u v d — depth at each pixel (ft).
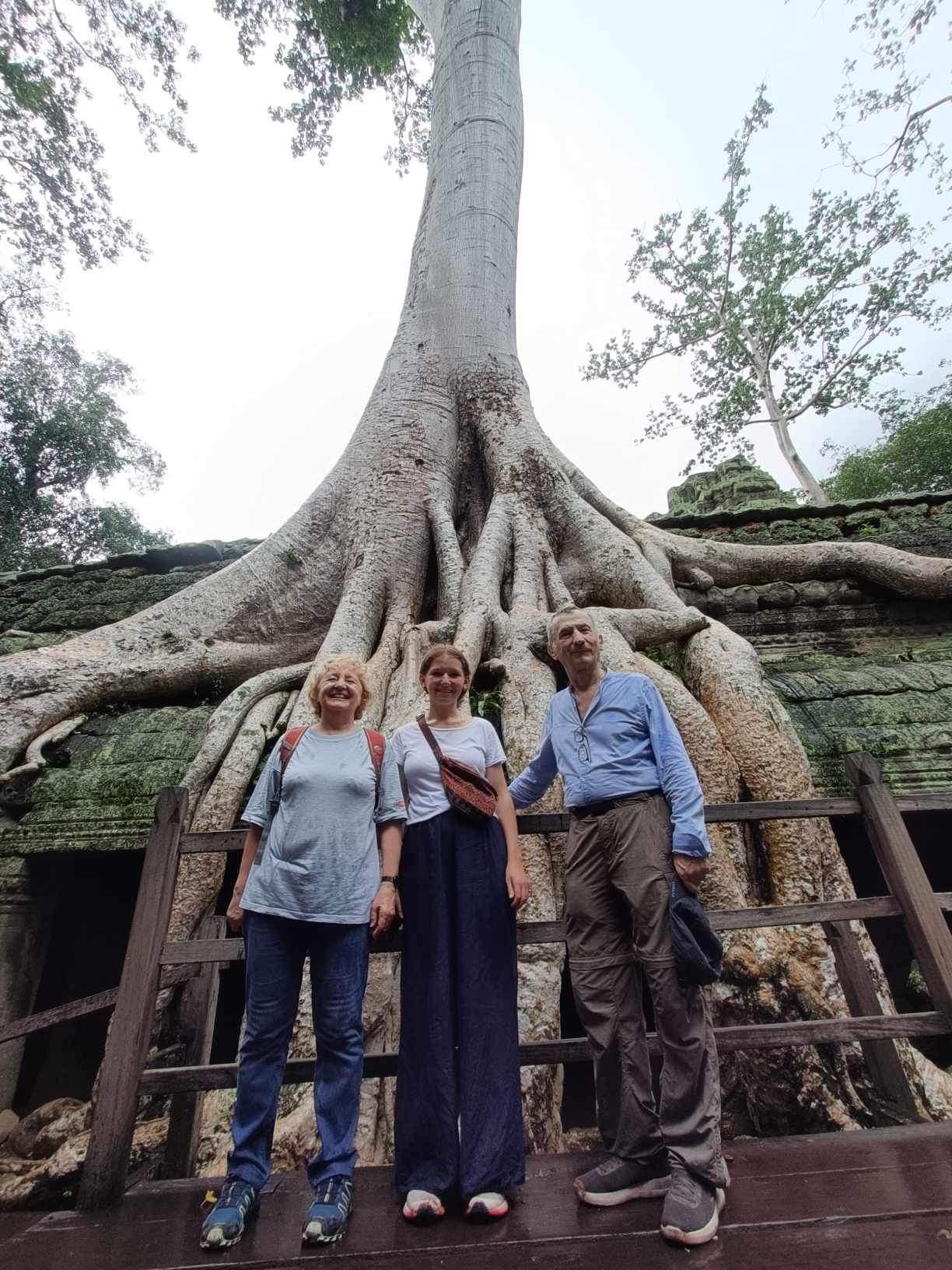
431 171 27.40
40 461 56.18
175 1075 6.59
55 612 23.68
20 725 14.75
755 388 57.62
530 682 13.32
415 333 23.27
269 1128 6.11
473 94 27.02
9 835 13.47
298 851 6.43
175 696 17.34
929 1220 5.33
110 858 17.22
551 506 19.71
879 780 7.99
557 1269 5.02
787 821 11.62
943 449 56.70
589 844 6.77
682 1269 4.93
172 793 7.67
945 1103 9.17
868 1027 6.83
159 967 6.97
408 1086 6.04
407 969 6.41
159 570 24.58
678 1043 5.84
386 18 39.42
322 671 7.41
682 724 12.59
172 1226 5.91
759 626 20.02
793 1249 5.08
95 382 59.21
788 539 23.09
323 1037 6.13
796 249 54.49
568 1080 14.17
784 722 12.70
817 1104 8.78
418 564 18.76
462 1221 5.66
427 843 6.69
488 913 6.47
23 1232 5.88
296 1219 5.94
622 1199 5.88
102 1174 6.31
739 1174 6.21
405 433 20.70
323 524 19.72
